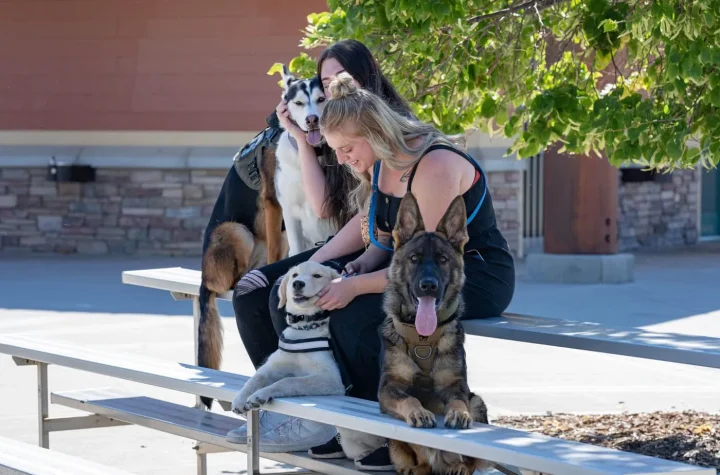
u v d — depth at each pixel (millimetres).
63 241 17062
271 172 6258
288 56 15922
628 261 14102
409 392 3982
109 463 6035
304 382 4336
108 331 10227
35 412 7090
